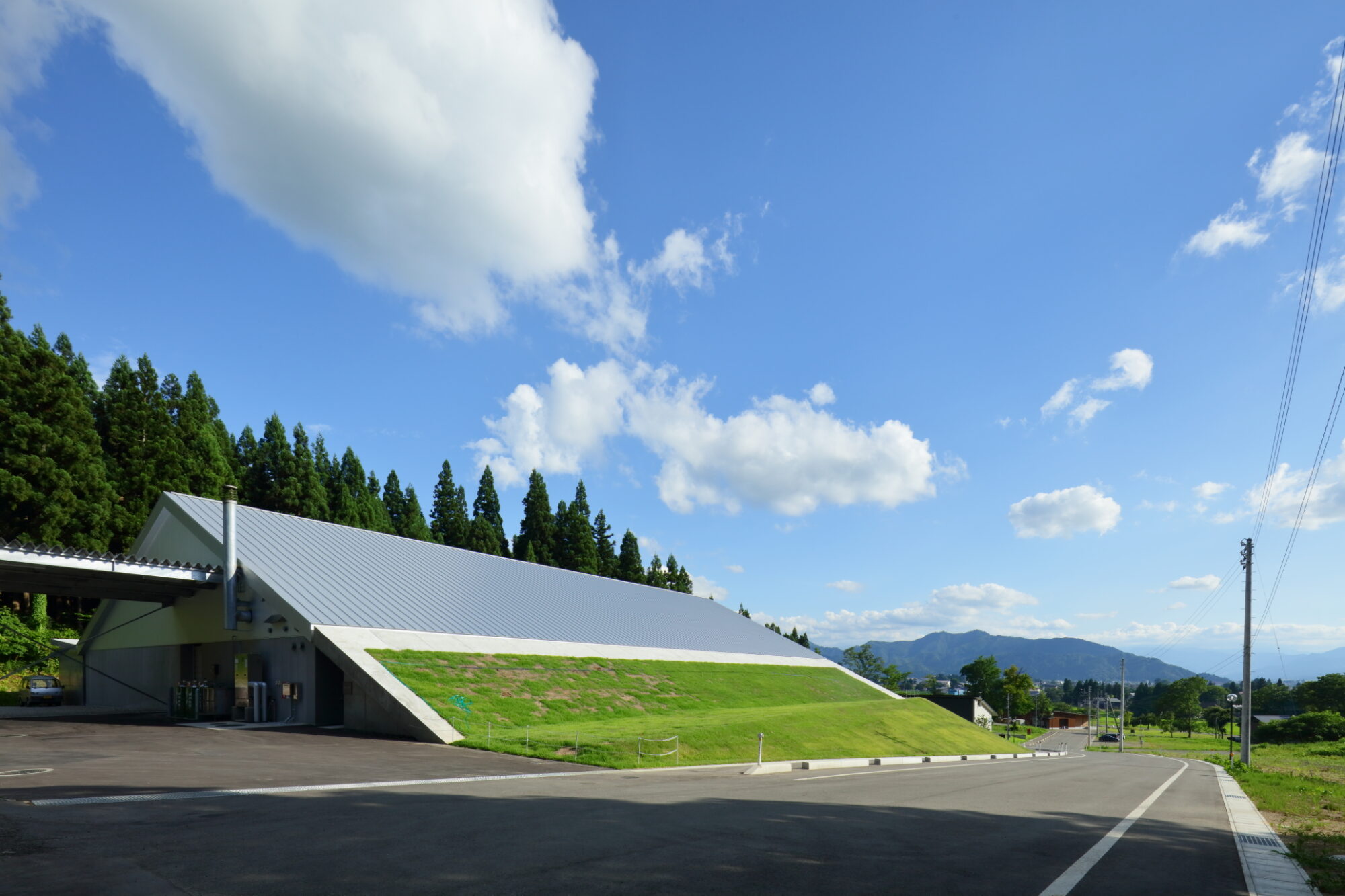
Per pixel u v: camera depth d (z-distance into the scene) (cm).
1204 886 715
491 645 3012
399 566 3484
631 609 4869
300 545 3117
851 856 775
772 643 5900
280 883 602
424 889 598
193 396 6309
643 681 3438
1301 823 1305
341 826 836
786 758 2245
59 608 4522
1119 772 2505
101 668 3459
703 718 2791
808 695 4603
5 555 2169
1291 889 723
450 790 1177
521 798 1113
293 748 1761
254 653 2627
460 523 7631
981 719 8281
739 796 1244
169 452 5097
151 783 1128
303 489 6312
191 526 2866
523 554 7725
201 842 741
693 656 4375
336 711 2425
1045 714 15575
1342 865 845
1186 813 1323
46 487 4016
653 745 2014
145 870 632
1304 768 3881
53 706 3241
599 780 1414
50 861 651
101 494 4331
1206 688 16262
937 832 953
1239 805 1559
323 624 2464
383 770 1420
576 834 832
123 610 3378
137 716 2728
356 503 6831
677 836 844
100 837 749
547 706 2606
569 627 3769
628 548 8900
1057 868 762
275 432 6581
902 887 656
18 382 4222
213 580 2680
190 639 2908
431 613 3030
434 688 2348
